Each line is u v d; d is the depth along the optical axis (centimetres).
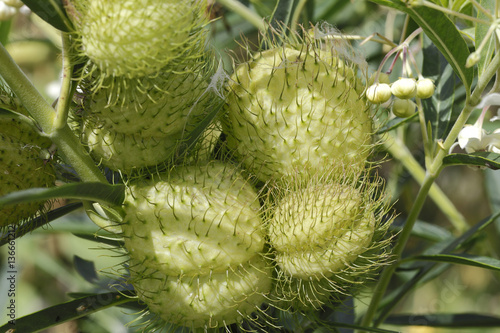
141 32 41
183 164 44
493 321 60
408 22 54
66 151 44
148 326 47
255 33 63
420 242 67
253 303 45
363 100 46
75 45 42
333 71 45
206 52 44
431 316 60
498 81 47
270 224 44
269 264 45
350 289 47
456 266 89
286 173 45
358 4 64
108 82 43
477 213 82
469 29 54
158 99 43
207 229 43
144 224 43
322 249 44
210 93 45
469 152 49
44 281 84
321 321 47
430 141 50
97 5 41
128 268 45
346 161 45
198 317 44
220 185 44
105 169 48
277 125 44
